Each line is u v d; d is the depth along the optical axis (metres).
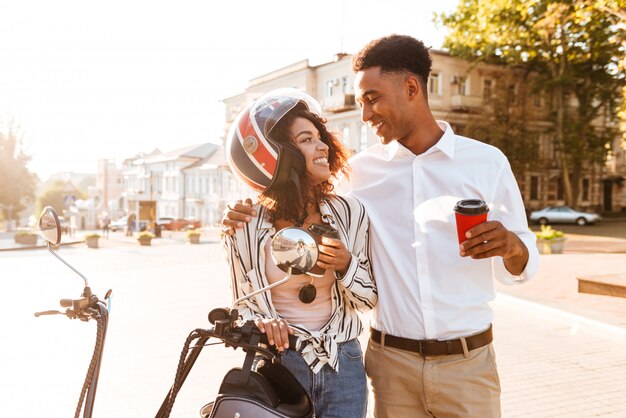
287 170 1.95
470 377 2.08
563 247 18.58
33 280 12.40
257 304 1.97
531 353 5.96
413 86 2.10
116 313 8.22
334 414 1.96
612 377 5.14
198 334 1.73
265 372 1.87
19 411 4.36
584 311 7.68
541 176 41.81
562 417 4.23
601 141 37.03
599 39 22.09
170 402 1.72
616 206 47.53
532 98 39.59
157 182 70.75
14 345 6.36
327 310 2.02
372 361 2.28
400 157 2.21
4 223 60.91
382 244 2.20
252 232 1.98
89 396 1.89
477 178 2.11
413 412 2.19
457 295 2.10
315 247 1.60
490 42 23.22
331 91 37.91
